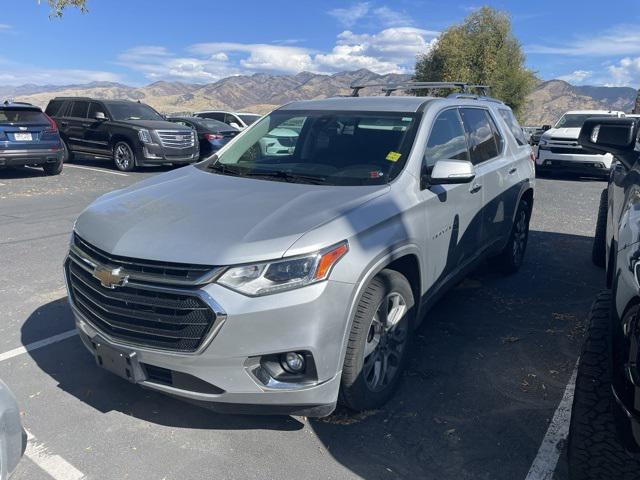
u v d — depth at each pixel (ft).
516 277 19.12
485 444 9.75
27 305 15.85
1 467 7.14
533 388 11.68
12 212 28.91
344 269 8.95
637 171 10.16
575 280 18.89
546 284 18.40
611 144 11.39
